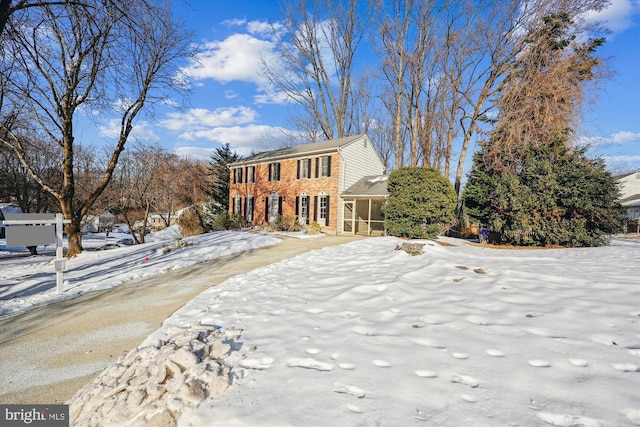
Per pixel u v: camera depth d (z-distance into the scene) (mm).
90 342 4133
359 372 2639
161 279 7949
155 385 2537
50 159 25438
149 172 28859
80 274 9242
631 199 32125
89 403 2580
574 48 15367
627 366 2568
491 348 2961
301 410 2170
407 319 3836
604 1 14758
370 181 19484
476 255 9008
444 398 2232
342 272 6918
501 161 14000
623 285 4797
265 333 3646
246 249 12453
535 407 2094
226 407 2250
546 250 11375
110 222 40594
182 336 3541
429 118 23938
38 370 3416
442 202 14039
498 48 18938
